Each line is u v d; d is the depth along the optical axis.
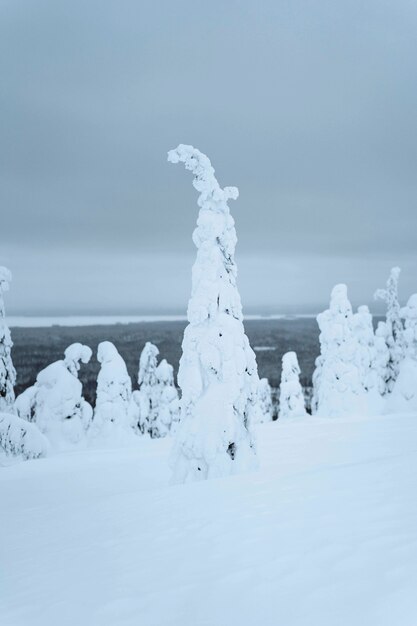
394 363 49.84
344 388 40.69
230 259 16.88
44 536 10.62
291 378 49.84
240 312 16.67
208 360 15.91
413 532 6.56
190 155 16.91
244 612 5.37
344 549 6.44
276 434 29.86
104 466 24.59
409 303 43.81
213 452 15.35
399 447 19.14
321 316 43.03
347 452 18.98
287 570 6.19
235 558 6.94
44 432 36.50
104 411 38.91
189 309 16.33
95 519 11.32
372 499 8.50
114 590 6.66
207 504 10.47
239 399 15.91
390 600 4.89
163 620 5.56
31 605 6.67
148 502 12.02
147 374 47.78
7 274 34.19
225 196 16.97
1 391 33.59
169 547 8.06
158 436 46.59
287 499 9.53
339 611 4.94
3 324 34.16
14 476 24.19
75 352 38.75
